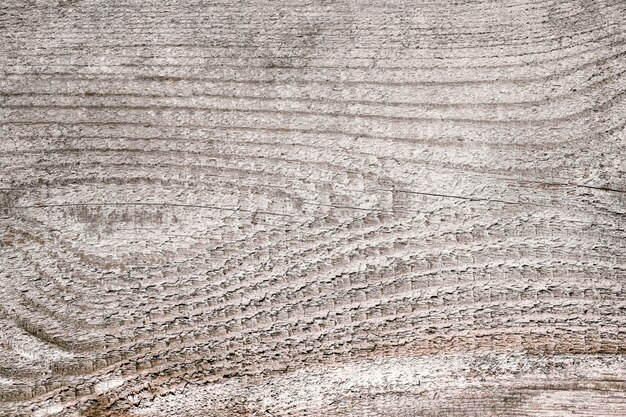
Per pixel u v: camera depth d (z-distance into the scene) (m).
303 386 0.34
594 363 0.34
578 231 0.34
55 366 0.34
